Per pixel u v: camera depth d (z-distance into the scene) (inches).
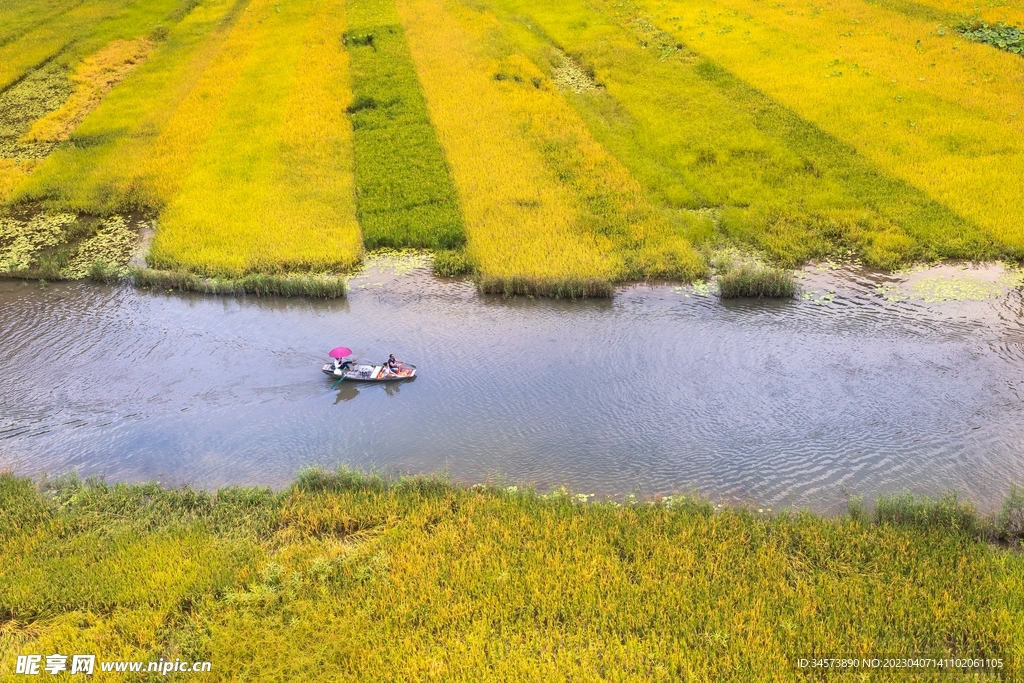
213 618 647.8
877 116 1569.9
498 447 869.2
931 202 1293.1
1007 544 706.8
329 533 755.4
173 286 1200.2
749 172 1437.0
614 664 589.9
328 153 1582.2
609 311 1112.8
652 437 873.5
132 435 901.8
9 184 1514.5
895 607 623.5
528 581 669.9
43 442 890.1
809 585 658.2
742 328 1058.7
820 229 1263.5
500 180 1440.7
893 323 1048.2
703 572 668.7
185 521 763.4
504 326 1087.0
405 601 655.1
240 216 1370.6
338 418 923.4
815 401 915.4
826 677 571.2
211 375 1002.1
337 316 1123.9
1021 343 992.2
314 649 616.4
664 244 1240.2
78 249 1314.0
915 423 871.1
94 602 667.4
